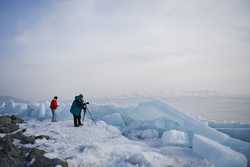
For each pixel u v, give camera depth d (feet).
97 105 44.55
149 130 26.48
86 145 18.16
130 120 33.96
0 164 12.62
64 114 44.14
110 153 16.79
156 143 22.41
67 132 24.95
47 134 23.47
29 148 17.03
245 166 15.52
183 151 18.79
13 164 13.20
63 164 13.67
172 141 21.42
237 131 24.11
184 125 25.16
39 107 50.60
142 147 19.99
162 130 26.73
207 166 15.58
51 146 18.19
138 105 35.91
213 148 16.58
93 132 25.67
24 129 25.03
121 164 14.70
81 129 26.94
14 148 15.14
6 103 69.62
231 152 16.05
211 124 29.25
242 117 44.96
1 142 15.25
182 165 15.64
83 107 29.94
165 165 15.28
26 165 13.56
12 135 20.59
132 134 26.91
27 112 54.65
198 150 17.84
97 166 14.51
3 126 25.21
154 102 33.45
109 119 35.81
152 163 14.94
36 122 36.06
